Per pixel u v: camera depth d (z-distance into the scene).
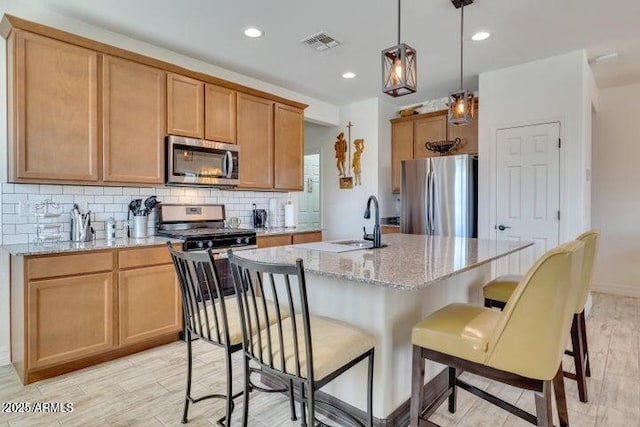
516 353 1.31
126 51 2.87
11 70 2.44
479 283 2.70
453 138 4.60
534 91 3.63
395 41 3.20
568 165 3.46
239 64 3.73
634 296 4.38
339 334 1.57
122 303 2.66
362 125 5.10
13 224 2.65
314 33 3.06
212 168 3.47
